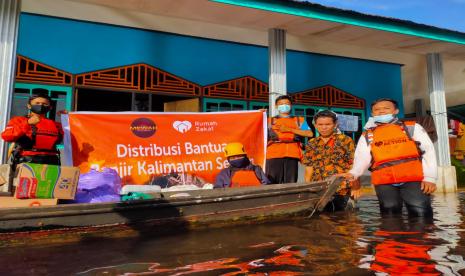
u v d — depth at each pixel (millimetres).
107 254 2693
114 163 4926
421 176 3824
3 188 3803
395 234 3256
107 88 8008
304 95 10188
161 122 5230
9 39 5660
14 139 3994
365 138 4168
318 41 9883
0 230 3002
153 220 3641
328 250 2732
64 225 3260
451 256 2521
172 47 8711
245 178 4738
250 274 2188
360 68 11047
